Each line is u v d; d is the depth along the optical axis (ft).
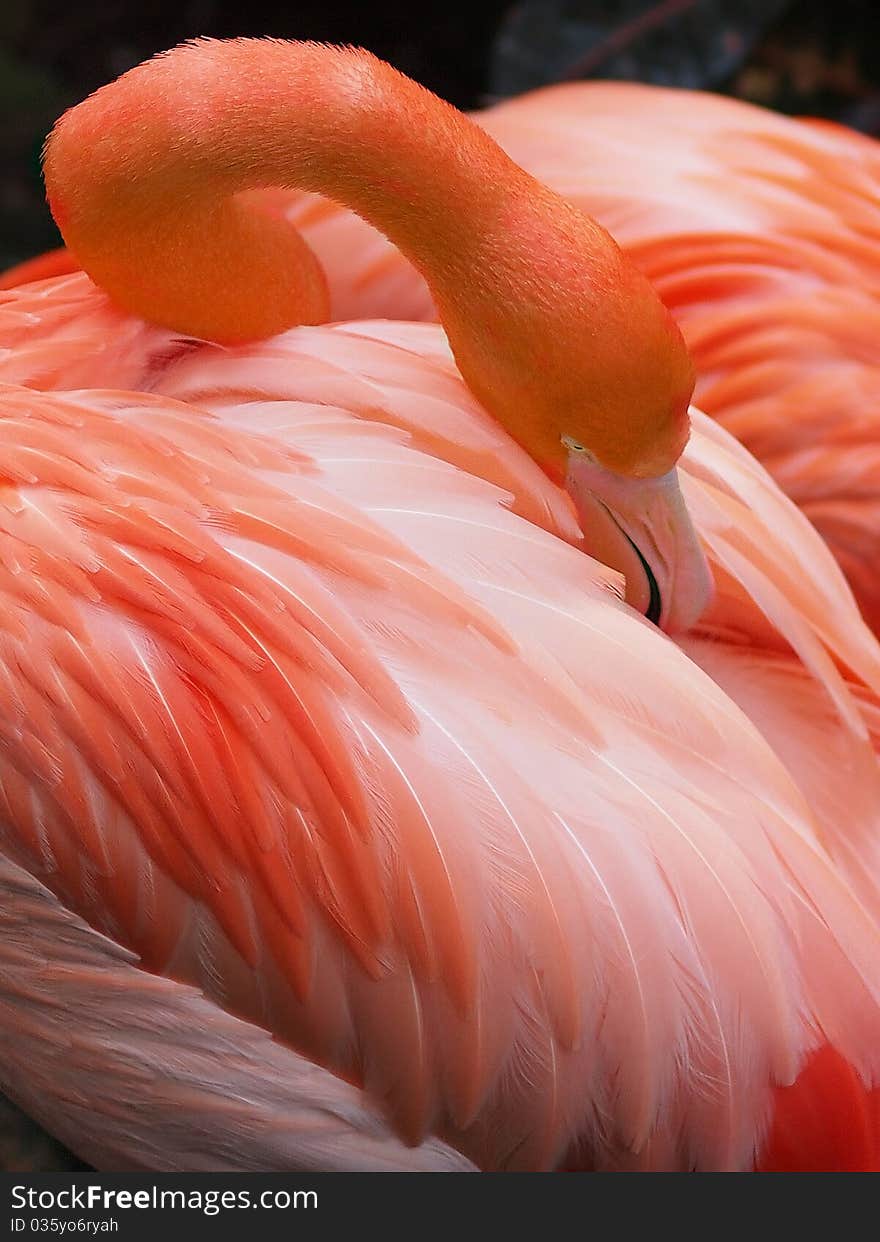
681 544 7.14
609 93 8.23
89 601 6.96
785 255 7.96
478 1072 7.06
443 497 7.13
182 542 6.98
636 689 7.09
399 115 7.00
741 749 7.14
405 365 7.21
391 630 7.02
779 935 7.11
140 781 6.96
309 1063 7.11
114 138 7.04
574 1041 7.04
